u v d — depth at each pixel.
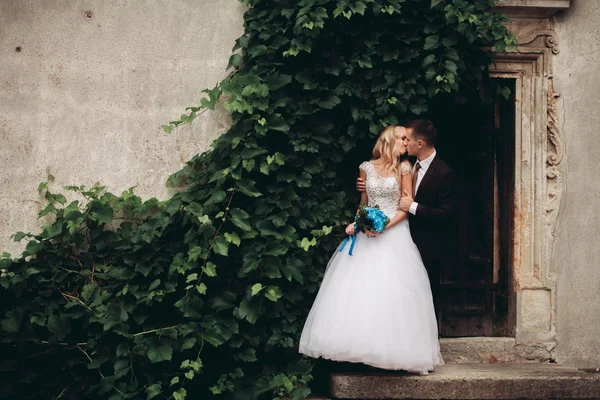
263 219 5.55
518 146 6.05
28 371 5.48
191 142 5.91
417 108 5.68
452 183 5.45
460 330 6.21
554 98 6.03
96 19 5.91
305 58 5.69
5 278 5.57
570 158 6.03
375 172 5.41
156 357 5.17
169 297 5.54
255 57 5.73
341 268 5.34
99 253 5.72
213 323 5.38
